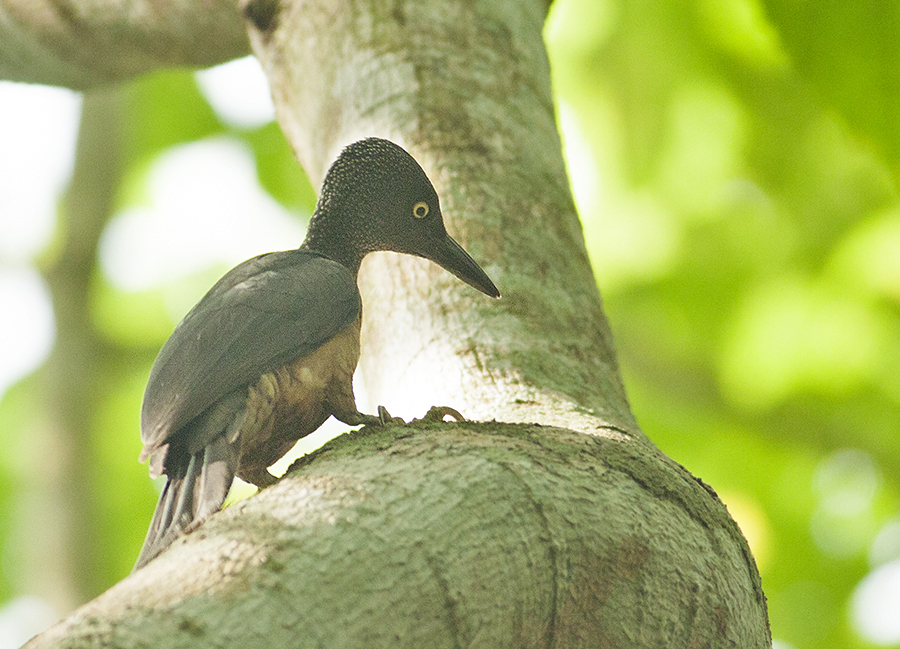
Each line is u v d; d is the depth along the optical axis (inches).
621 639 216.1
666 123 711.1
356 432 238.2
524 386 275.6
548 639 213.5
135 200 826.8
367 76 351.9
